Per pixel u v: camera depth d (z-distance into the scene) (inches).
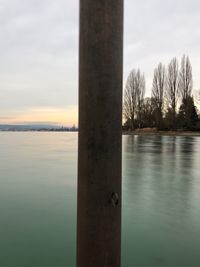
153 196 300.7
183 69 2009.1
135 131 2273.6
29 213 245.9
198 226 215.9
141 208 260.2
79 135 63.3
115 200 61.8
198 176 409.1
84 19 60.9
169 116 2086.6
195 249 177.8
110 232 61.5
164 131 2112.5
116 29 60.9
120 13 61.5
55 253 169.8
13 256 166.7
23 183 375.6
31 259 163.2
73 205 270.2
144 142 1208.8
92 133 61.3
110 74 60.8
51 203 277.6
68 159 661.3
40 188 344.8
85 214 62.0
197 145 1021.8
